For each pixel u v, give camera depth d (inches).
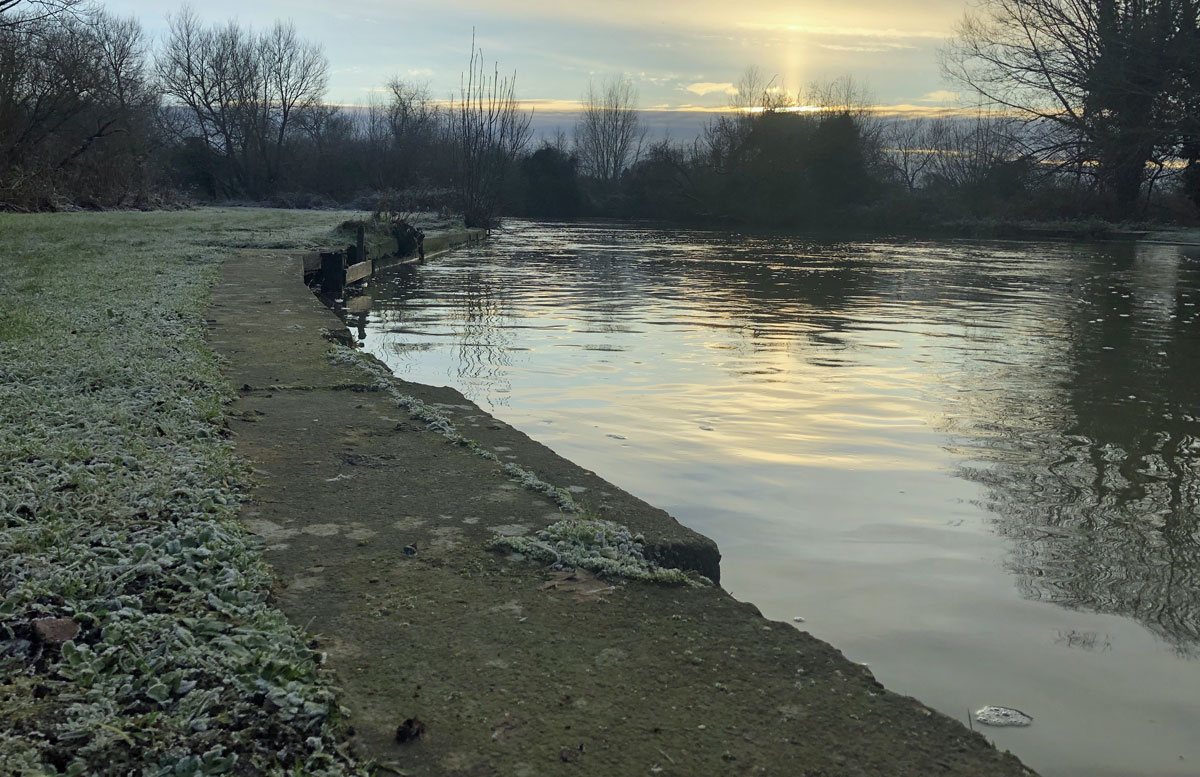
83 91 1185.4
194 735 67.1
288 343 248.2
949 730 72.9
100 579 90.4
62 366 184.4
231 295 346.0
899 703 76.6
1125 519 161.0
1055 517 161.8
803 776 66.2
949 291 583.8
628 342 367.2
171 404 161.6
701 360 324.5
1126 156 1222.3
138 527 105.0
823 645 86.8
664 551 112.5
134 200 1359.5
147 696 71.4
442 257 900.0
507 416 235.9
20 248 510.3
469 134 1416.1
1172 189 1322.6
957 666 107.9
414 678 77.7
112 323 249.6
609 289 593.0
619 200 2065.7
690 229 1578.5
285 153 2292.1
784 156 1775.3
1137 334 396.2
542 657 82.2
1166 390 273.6
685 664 82.0
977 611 123.3
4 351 199.2
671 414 240.1
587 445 207.8
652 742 69.6
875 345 361.1
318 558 102.7
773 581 132.6
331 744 67.4
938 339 378.0
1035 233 1307.8
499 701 74.5
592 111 2797.7
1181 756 90.1
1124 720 96.7
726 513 162.7
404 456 145.9
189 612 85.2
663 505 166.6
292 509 118.7
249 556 99.6
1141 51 1167.6
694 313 465.4
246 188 2218.3
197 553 97.5
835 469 191.3
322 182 2165.4
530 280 659.4
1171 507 167.2
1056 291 585.3
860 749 69.8
